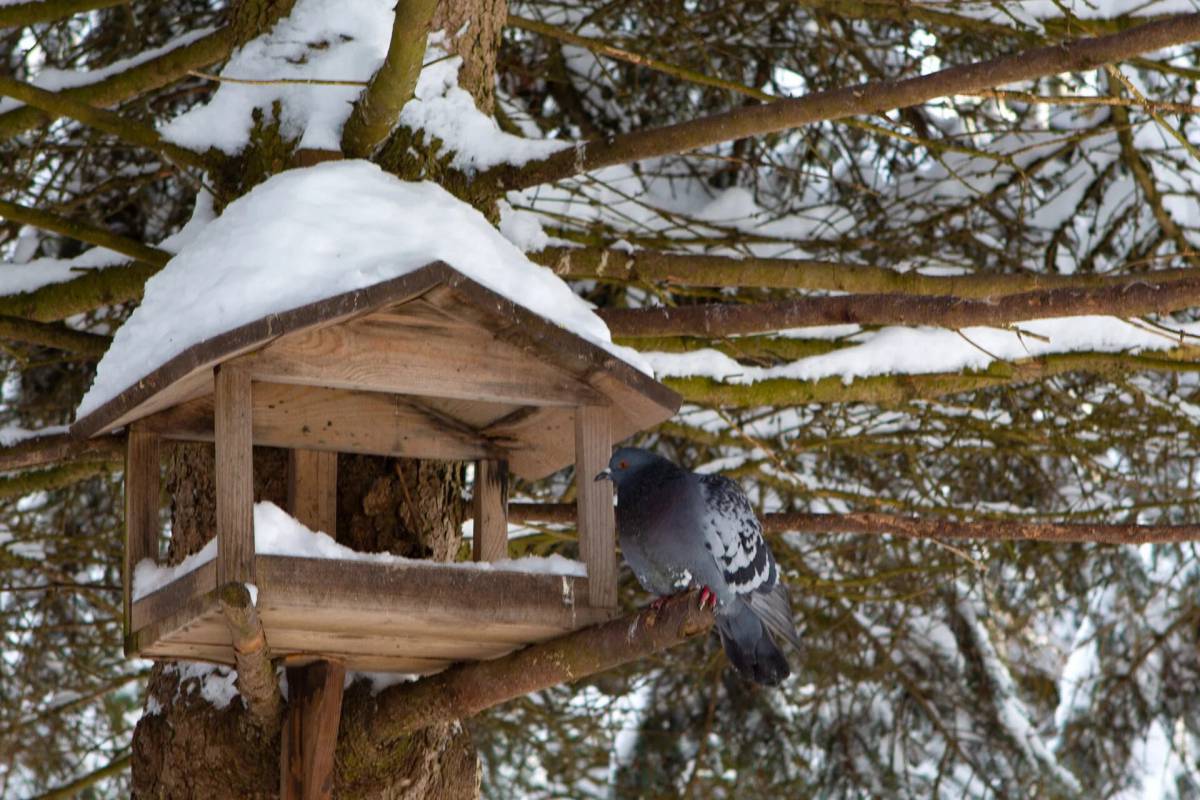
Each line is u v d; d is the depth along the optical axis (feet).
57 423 44.75
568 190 39.58
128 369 22.44
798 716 55.21
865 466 49.52
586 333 23.15
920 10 40.52
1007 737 55.47
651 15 44.98
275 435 25.63
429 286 21.79
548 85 48.75
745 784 53.93
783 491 45.75
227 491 21.06
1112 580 51.96
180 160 28.48
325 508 26.08
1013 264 45.37
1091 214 47.96
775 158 49.14
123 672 49.88
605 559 23.03
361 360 22.36
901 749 55.21
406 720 25.25
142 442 24.40
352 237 22.70
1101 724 55.01
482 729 50.14
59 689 46.03
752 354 37.52
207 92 45.11
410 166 27.86
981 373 35.65
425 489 27.86
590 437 23.63
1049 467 50.78
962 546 46.78
